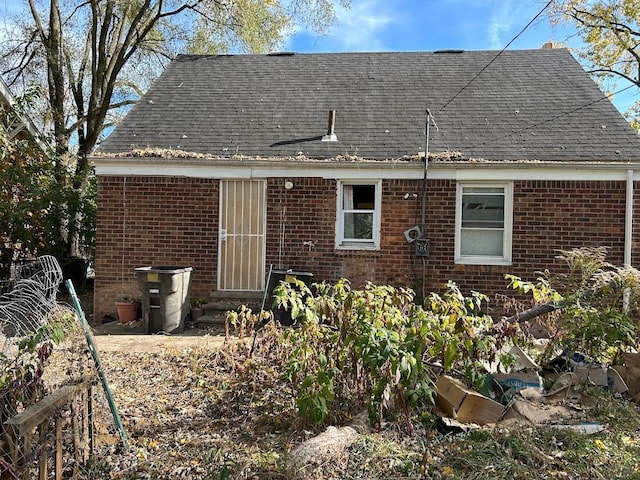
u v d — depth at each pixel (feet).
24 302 11.41
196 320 27.14
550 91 32.63
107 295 28.78
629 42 57.00
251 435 11.77
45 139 34.86
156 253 28.81
